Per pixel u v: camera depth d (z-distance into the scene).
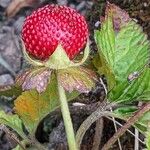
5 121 0.10
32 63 0.08
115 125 0.10
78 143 0.09
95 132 0.10
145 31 0.11
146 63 0.09
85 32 0.08
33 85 0.08
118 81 0.09
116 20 0.09
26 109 0.09
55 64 0.08
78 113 0.11
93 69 0.09
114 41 0.09
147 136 0.08
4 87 0.10
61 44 0.08
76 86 0.08
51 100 0.09
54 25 0.08
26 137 0.10
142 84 0.09
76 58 0.08
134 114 0.09
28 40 0.08
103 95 0.11
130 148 0.11
